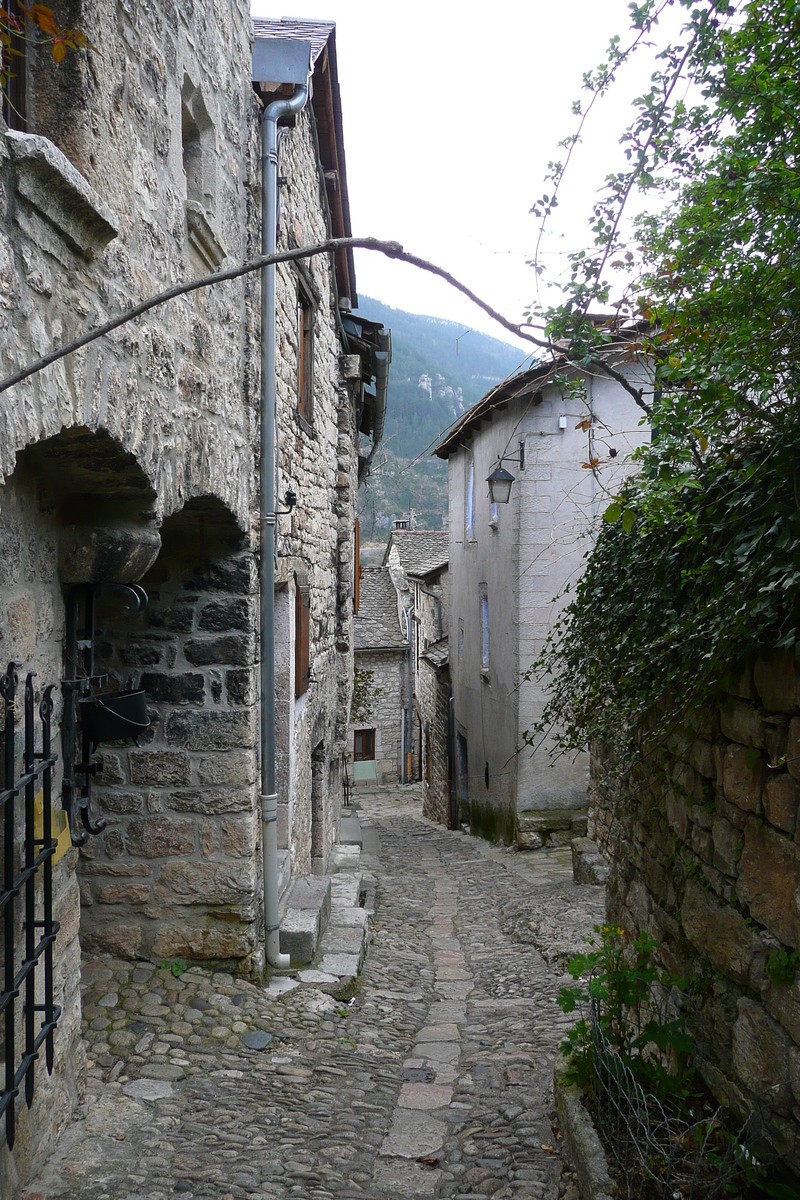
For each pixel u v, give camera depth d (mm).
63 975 3297
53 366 2412
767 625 2373
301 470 6883
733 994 2771
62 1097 3299
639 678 3500
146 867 4898
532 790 10992
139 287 3186
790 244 2480
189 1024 4375
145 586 4961
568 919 7086
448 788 16359
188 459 3816
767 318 2453
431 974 6078
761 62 2457
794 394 2424
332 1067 4160
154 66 3393
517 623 10812
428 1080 4141
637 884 4012
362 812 20062
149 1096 3666
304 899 5945
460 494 15906
